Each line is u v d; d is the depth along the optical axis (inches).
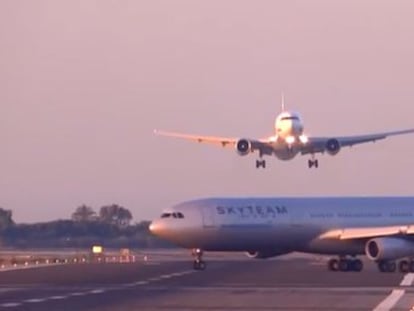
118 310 6658.5
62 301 7396.7
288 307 6948.8
